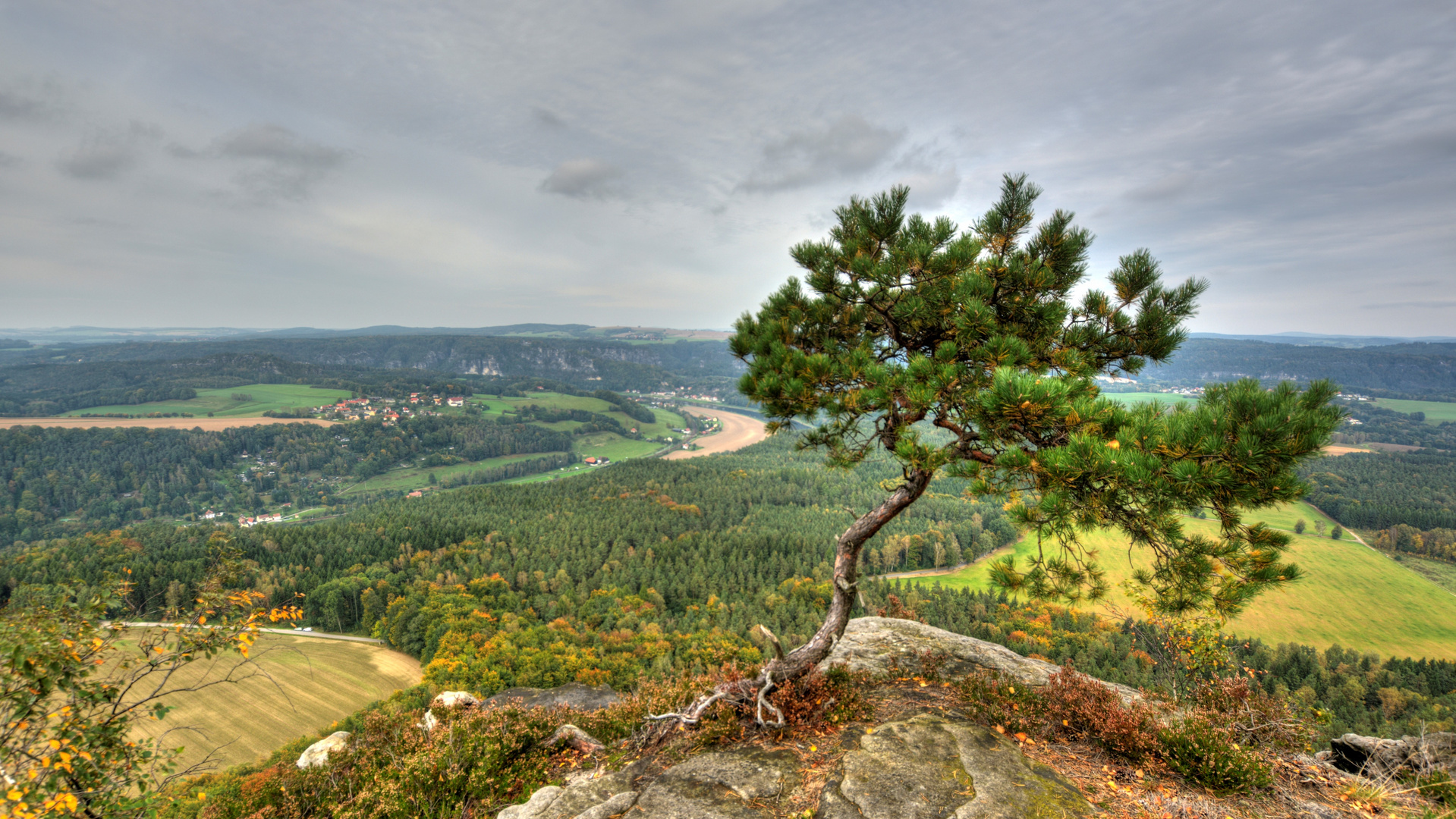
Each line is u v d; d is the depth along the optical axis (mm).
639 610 96125
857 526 9266
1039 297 8750
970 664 10883
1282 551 6500
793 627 87000
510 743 10133
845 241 9305
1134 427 6672
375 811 9023
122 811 6734
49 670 6266
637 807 7004
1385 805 6570
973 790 6688
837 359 8742
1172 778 7043
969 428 8203
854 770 7160
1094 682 8711
